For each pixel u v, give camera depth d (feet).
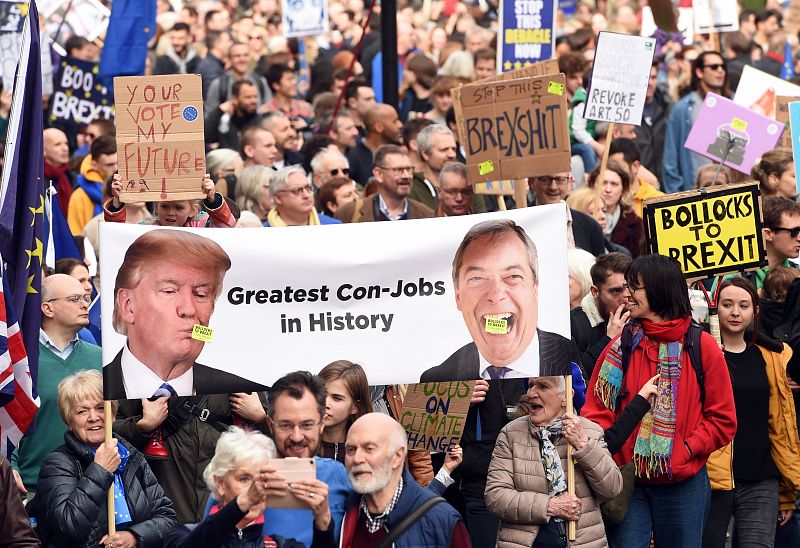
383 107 110.01
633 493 64.69
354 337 58.54
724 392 64.08
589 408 65.31
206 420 64.49
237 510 52.08
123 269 57.36
